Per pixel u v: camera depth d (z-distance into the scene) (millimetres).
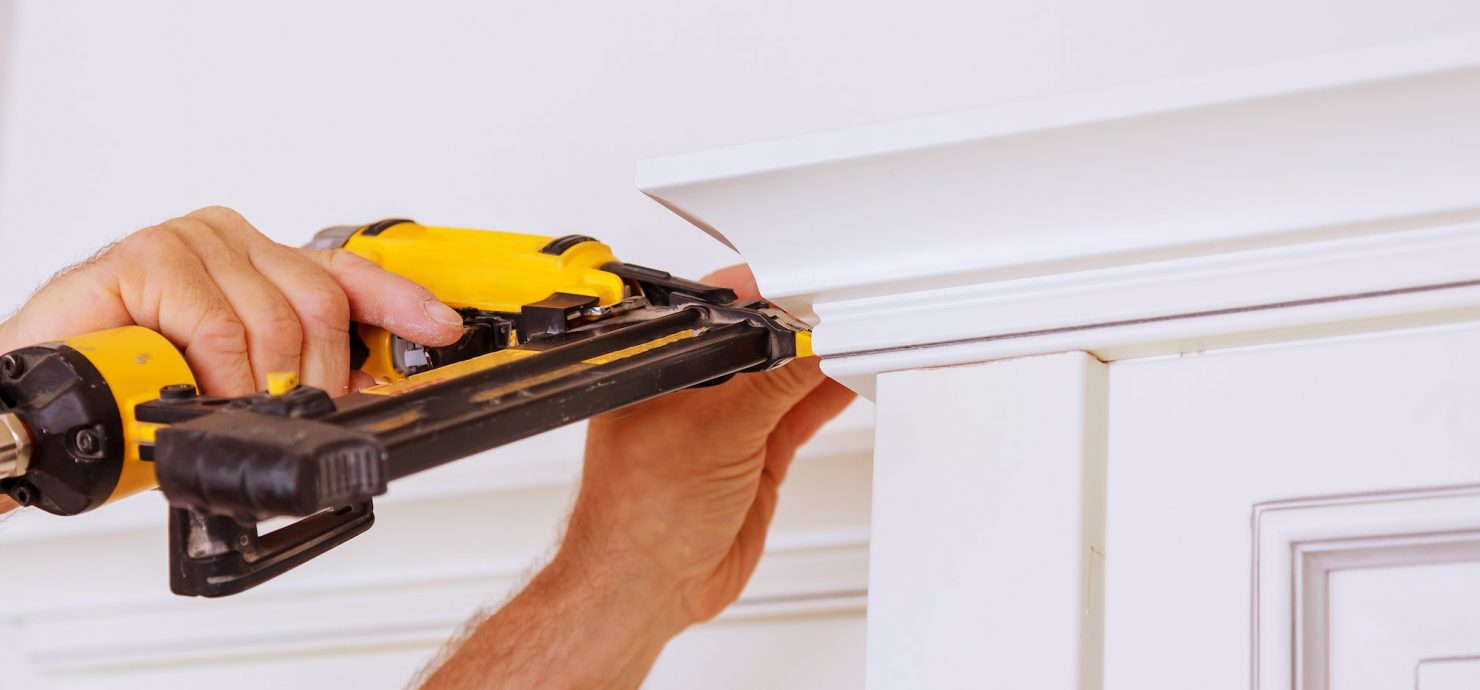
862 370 557
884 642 523
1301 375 485
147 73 1383
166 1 1375
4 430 489
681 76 1204
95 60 1393
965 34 1107
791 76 1166
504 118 1266
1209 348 504
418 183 1296
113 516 1343
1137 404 512
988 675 501
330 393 656
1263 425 487
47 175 1400
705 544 915
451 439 412
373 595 1312
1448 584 460
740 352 579
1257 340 496
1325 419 479
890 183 502
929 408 538
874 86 1139
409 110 1297
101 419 503
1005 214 503
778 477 978
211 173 1364
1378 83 416
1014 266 512
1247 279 487
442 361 682
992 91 1100
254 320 629
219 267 649
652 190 527
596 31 1231
